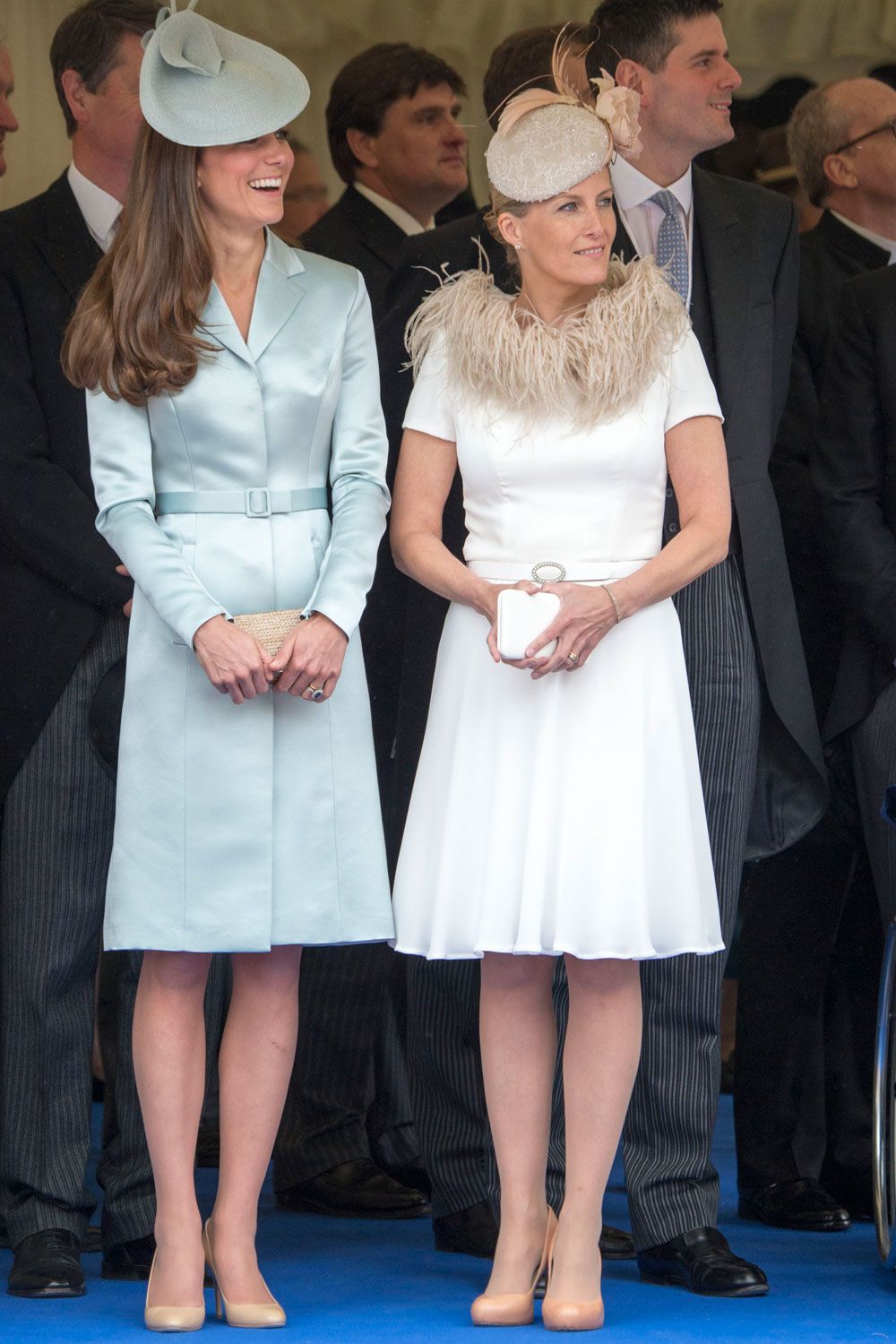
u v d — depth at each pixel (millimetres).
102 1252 15133
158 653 12633
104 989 17562
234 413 12602
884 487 15906
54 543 14453
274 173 12617
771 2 26031
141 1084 12742
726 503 13133
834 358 16125
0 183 25312
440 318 13297
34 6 25203
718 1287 13719
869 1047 17297
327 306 13031
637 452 12859
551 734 12586
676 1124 14266
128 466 12641
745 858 14883
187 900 12492
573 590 12375
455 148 20312
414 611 15359
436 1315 13086
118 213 15172
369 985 17359
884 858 15516
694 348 13258
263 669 12094
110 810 14781
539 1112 13016
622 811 12469
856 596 15602
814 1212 16500
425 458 13383
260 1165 12914
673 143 15203
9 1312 13180
